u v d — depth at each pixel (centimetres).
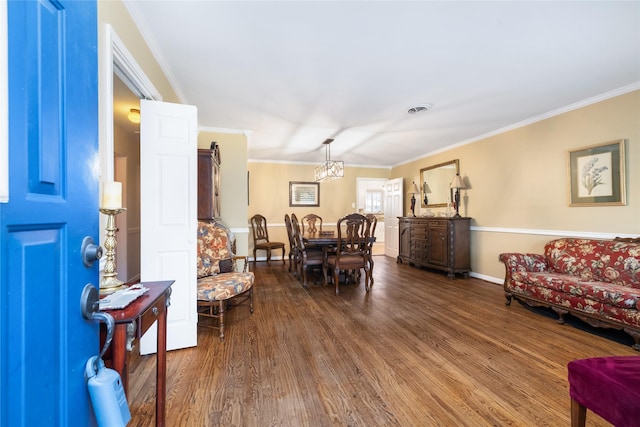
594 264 282
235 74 260
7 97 49
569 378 127
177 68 250
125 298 113
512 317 287
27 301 54
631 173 281
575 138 326
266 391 167
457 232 456
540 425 141
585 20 186
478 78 266
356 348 220
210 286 243
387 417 146
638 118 276
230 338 238
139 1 171
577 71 253
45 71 59
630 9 176
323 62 240
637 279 251
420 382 176
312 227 585
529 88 287
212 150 309
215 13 181
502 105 330
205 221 308
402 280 444
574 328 259
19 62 52
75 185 68
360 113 355
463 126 406
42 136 58
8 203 49
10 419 50
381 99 313
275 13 181
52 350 60
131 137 430
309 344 227
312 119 378
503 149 413
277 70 253
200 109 344
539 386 172
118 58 162
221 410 151
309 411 150
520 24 191
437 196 548
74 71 68
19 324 52
